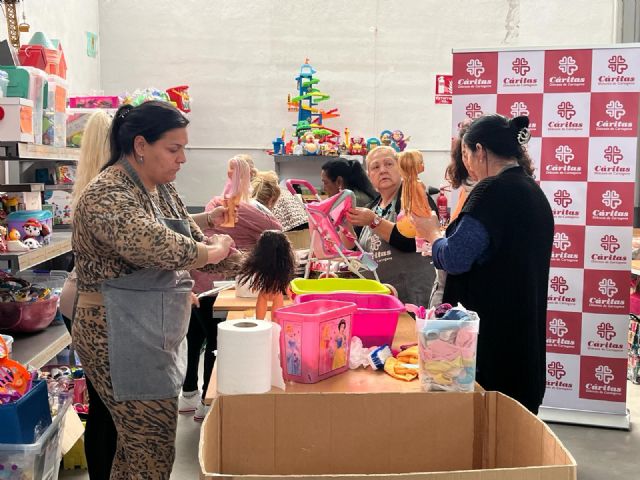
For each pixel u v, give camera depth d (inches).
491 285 86.7
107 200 71.8
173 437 79.7
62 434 105.2
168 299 77.1
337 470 56.4
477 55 150.9
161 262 71.5
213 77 274.2
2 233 116.6
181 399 157.5
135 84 274.1
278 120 275.7
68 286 101.7
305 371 74.4
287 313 74.7
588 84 147.3
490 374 87.3
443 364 69.0
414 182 100.0
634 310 192.7
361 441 56.4
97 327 75.9
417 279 121.8
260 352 69.6
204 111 275.6
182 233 79.8
